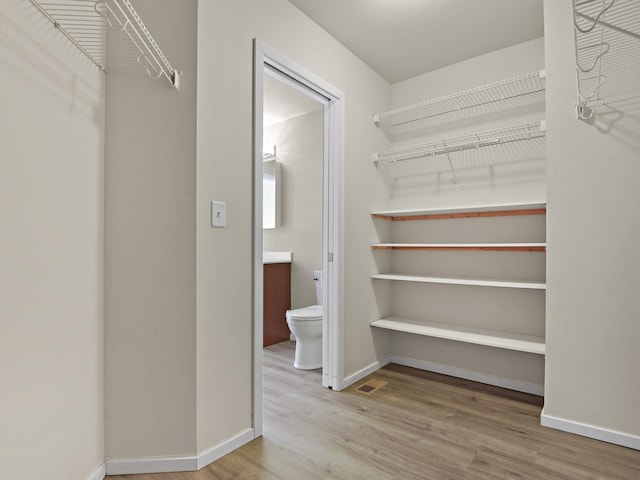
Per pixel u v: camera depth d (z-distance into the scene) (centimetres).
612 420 175
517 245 219
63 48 122
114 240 147
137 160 148
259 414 182
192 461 152
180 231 151
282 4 198
